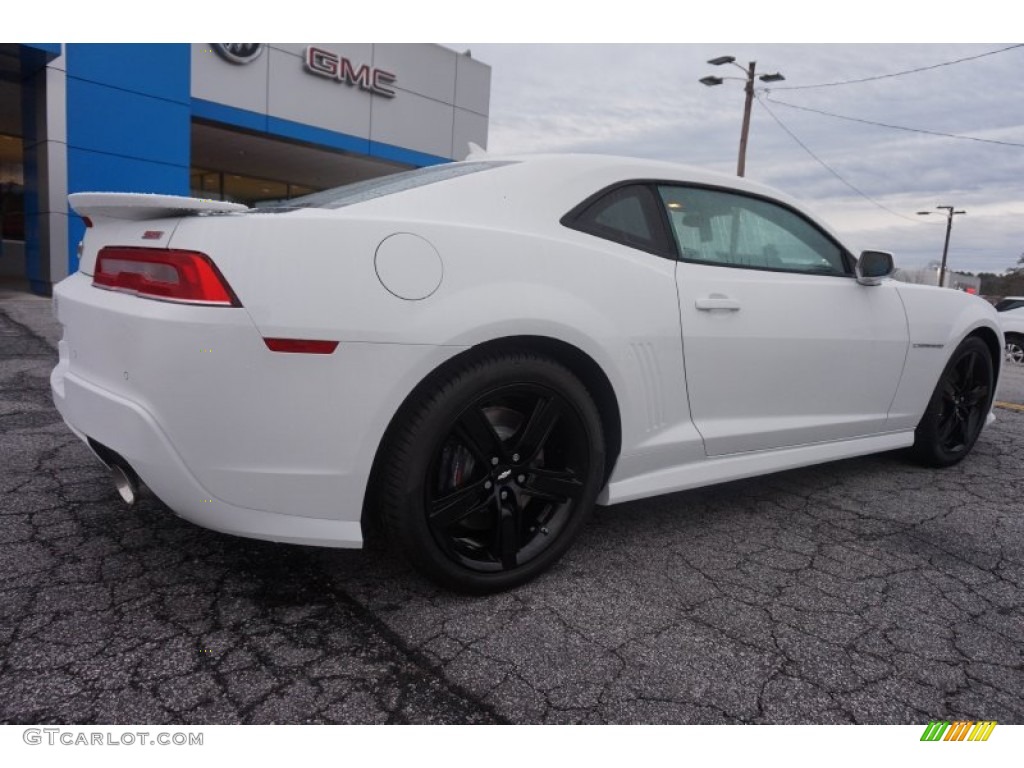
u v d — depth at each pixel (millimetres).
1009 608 2316
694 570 2502
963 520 3100
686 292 2568
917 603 2324
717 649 2004
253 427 1829
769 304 2807
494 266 2115
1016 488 3592
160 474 1851
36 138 11383
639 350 2420
